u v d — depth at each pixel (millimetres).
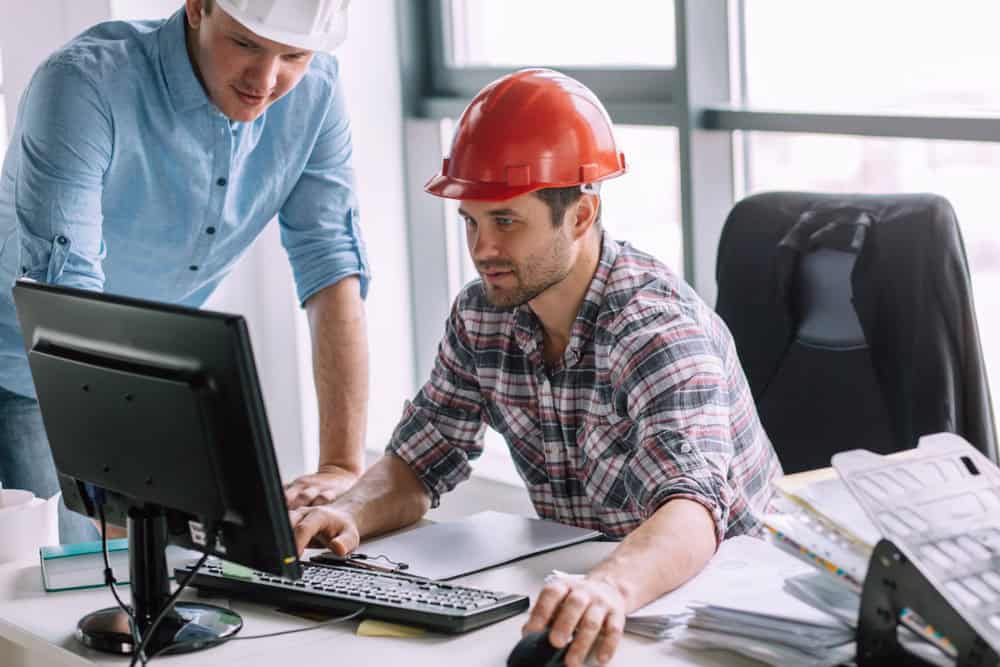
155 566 1569
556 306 1923
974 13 2615
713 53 2938
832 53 2850
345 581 1671
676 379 1779
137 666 1476
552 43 3432
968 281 1974
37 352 1589
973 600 1297
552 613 1436
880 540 1320
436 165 3732
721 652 1456
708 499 1672
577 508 2016
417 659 1464
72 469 1614
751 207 2166
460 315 2064
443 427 2107
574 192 1789
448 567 1757
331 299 2414
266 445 1392
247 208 2412
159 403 1435
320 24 2070
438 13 3611
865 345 2033
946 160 2734
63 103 2086
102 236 2289
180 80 2189
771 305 2125
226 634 1539
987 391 1970
